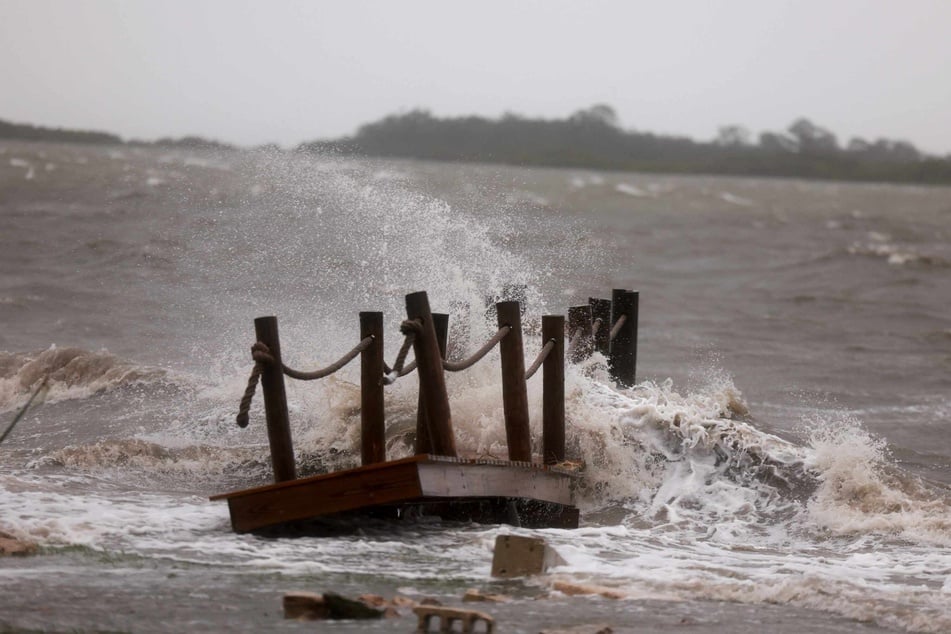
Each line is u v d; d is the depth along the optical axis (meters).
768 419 54.00
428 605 23.73
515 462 35.59
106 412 52.12
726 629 24.12
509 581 28.23
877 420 59.69
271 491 32.69
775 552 35.28
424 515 36.28
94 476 41.19
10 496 36.00
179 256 87.44
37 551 29.56
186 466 43.56
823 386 70.88
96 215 128.00
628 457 43.19
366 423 35.38
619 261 155.25
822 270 149.75
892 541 36.84
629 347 53.34
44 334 71.00
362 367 35.47
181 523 33.91
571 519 37.97
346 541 32.50
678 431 44.47
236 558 29.77
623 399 46.50
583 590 27.06
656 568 30.98
